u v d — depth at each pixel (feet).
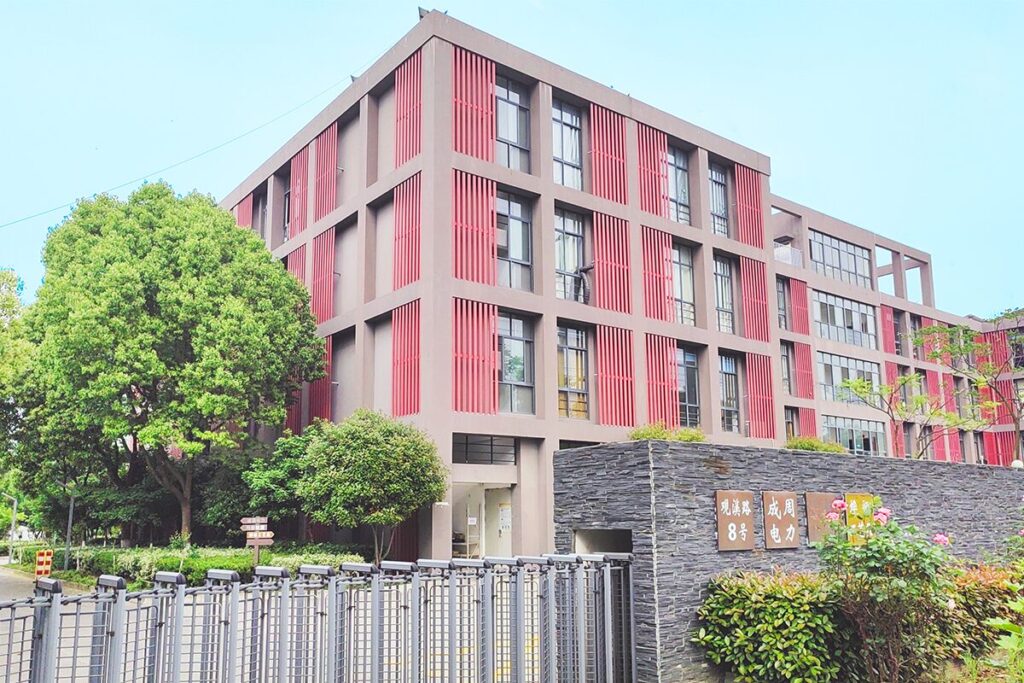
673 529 28.91
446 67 71.36
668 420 81.20
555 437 72.59
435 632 24.59
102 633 17.79
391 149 77.10
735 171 96.48
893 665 26.16
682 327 85.10
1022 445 145.79
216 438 69.05
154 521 80.94
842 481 35.70
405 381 69.21
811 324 119.65
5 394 77.56
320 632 22.57
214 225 73.82
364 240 77.15
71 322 65.62
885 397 124.57
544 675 26.08
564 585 27.84
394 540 67.87
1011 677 24.67
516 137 77.66
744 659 27.78
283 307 75.05
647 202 85.05
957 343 114.83
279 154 94.94
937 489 40.52
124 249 69.56
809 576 29.22
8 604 15.89
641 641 28.09
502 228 74.79
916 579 25.70
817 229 125.18
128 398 70.74
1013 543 40.16
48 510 92.07
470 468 68.33
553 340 74.18
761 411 92.43
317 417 75.15
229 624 19.58
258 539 59.52
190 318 68.69
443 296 67.51
